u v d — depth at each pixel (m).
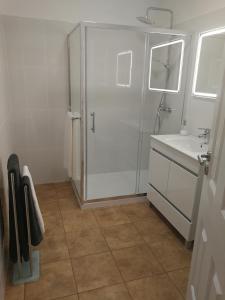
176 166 2.18
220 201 1.00
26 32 2.72
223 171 1.00
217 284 0.96
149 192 2.76
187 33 2.57
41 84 2.93
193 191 1.97
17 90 2.85
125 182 3.14
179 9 2.78
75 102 2.79
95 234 2.29
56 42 2.85
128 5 3.01
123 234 2.30
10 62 2.74
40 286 1.70
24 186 1.53
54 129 3.13
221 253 0.94
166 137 2.59
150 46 2.87
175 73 2.85
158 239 2.24
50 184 3.28
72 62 2.77
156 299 1.64
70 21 2.84
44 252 2.03
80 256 2.00
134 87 3.10
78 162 2.75
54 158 3.24
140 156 3.24
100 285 1.73
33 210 1.61
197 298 1.24
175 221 2.25
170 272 1.87
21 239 1.67
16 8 2.63
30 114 2.98
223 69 1.13
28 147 3.09
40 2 2.69
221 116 1.11
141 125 3.18
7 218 1.99
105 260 1.96
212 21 2.31
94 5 2.88
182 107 2.82
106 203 2.78
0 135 1.86
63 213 2.62
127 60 2.95
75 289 1.69
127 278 1.80
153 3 3.09
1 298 1.49
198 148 2.31
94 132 3.11
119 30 2.60
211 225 1.10
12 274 1.78
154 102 3.10
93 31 2.62
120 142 3.24
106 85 2.99
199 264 1.27
